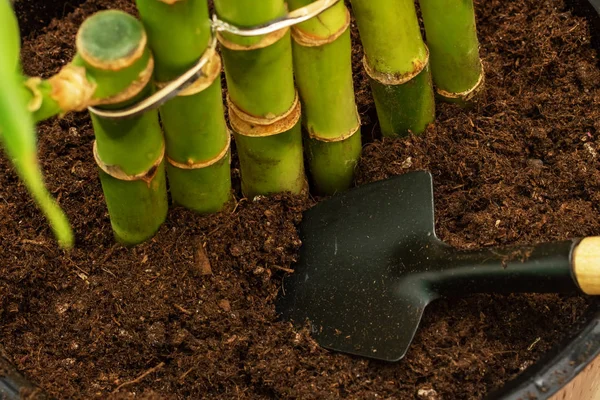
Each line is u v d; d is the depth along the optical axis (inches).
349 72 21.1
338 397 20.6
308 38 20.4
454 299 21.0
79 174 22.1
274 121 20.7
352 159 22.1
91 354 20.9
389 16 20.9
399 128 22.3
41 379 20.6
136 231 21.2
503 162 22.0
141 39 18.4
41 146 22.3
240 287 21.4
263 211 21.7
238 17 19.3
